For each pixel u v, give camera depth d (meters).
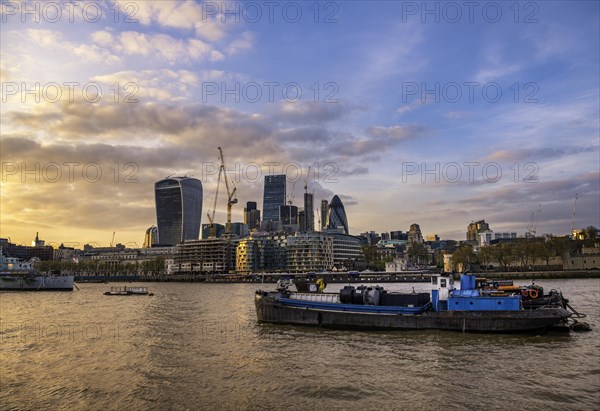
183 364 51.97
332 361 52.53
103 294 194.38
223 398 39.88
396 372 47.22
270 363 51.97
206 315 100.25
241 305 125.50
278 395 40.38
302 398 39.47
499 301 69.06
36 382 45.81
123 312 110.38
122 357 56.09
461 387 41.62
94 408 38.09
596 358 51.69
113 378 46.78
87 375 48.06
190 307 121.69
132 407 38.16
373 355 55.19
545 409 35.69
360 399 38.91
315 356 55.28
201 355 56.59
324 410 36.53
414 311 71.94
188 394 41.16
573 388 40.75
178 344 63.97
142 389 42.81
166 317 97.31
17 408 38.47
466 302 70.38
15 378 47.38
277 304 82.50
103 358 55.75
